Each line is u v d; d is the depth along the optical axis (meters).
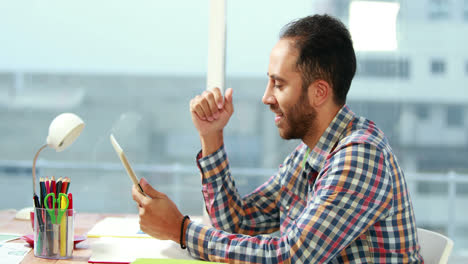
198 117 1.16
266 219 1.26
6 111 4.60
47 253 1.02
